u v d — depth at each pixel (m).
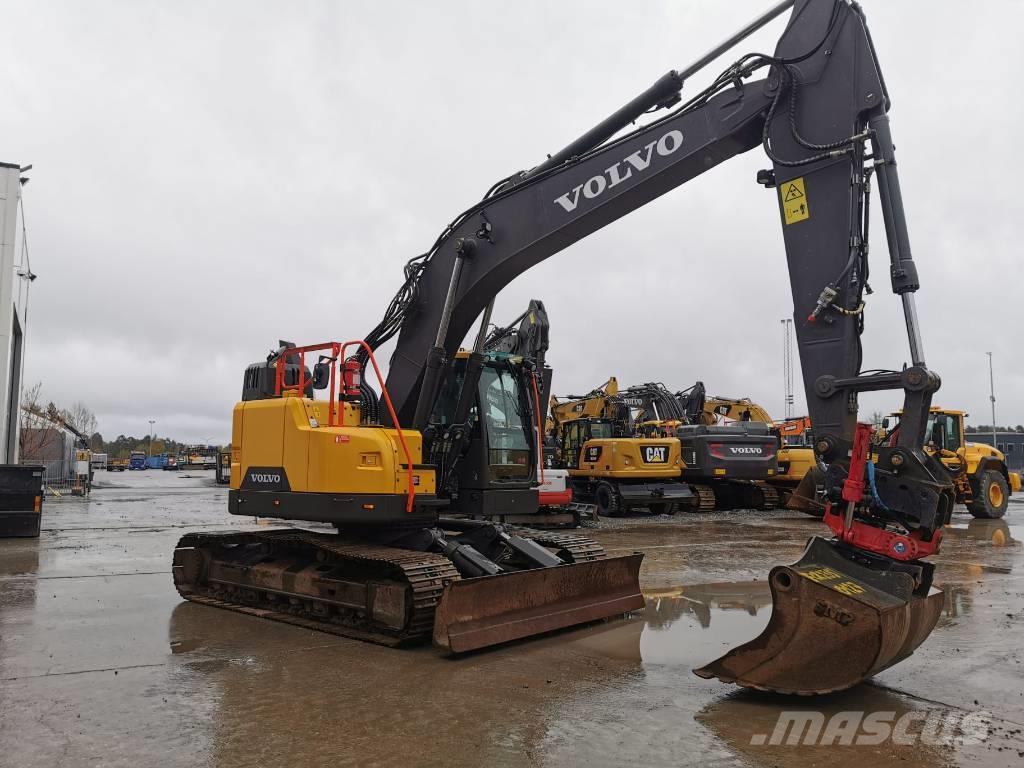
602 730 4.31
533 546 7.09
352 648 6.13
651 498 18.64
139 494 28.64
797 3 5.75
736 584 8.94
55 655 5.87
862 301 5.23
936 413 18.59
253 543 8.03
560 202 6.93
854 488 4.84
